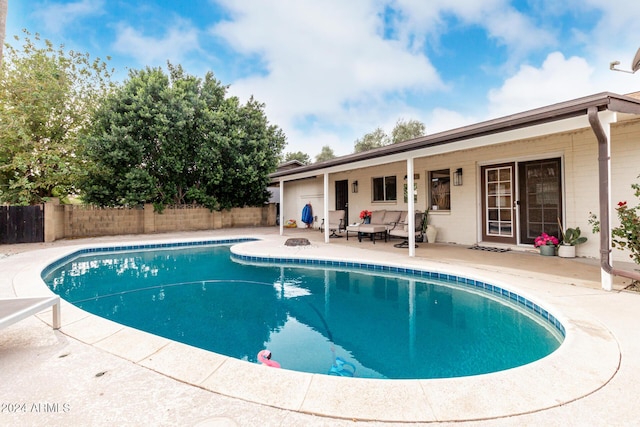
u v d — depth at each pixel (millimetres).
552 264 6191
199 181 15180
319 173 10680
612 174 6324
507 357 3256
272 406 1941
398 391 2078
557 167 7363
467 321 4230
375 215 11016
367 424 1777
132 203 12820
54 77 12266
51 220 10875
